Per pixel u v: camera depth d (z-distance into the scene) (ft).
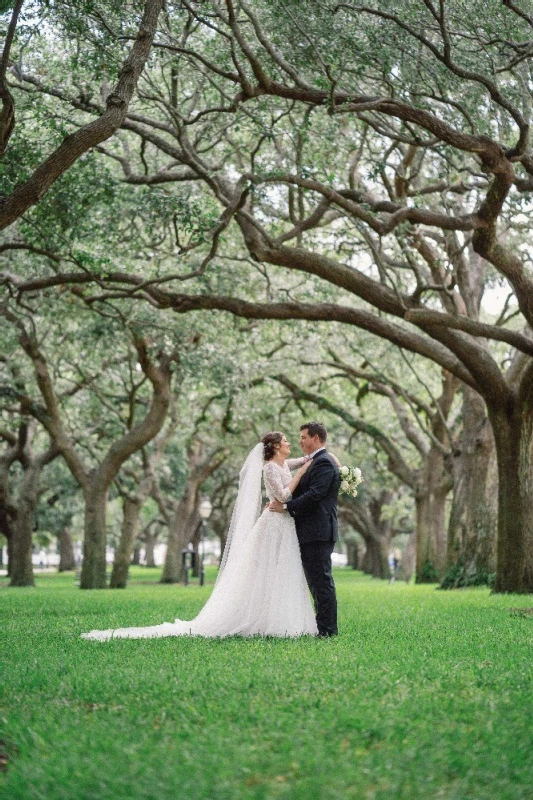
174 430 127.44
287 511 34.53
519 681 22.24
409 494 184.75
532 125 57.41
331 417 143.43
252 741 16.17
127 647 30.17
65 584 134.92
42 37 54.54
